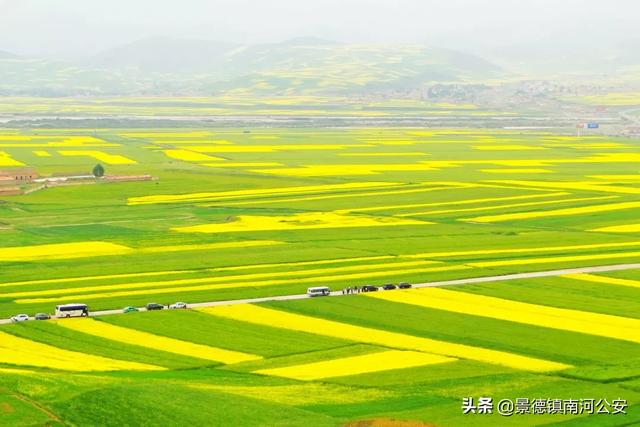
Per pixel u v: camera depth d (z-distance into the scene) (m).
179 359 115.81
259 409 94.31
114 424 90.56
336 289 152.50
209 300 145.00
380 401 98.69
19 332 127.62
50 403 94.06
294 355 117.25
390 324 131.38
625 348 119.62
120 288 153.38
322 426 89.88
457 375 108.12
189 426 90.31
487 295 147.75
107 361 114.81
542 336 124.94
